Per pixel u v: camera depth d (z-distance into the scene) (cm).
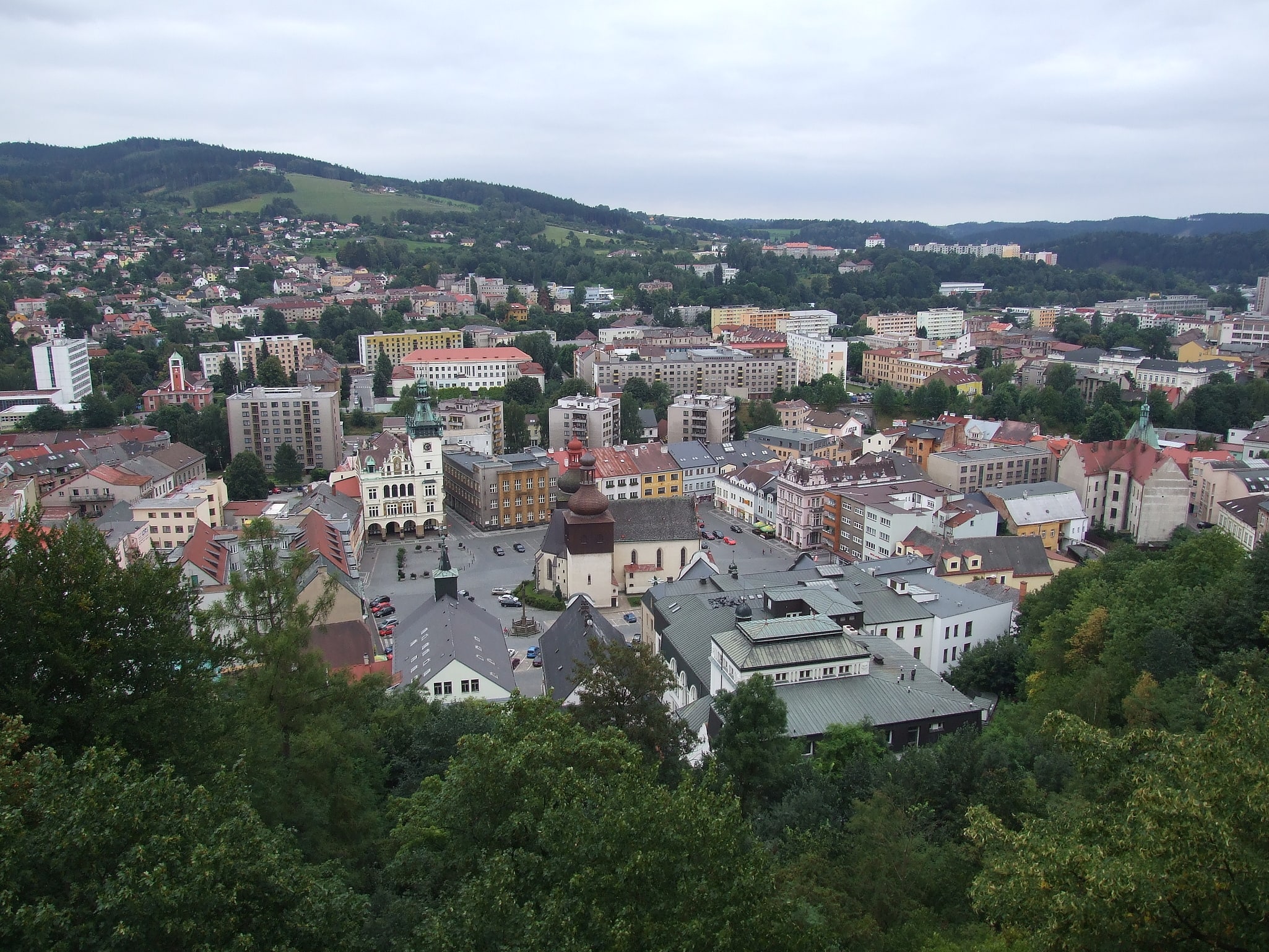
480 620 13775
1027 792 6888
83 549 5897
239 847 4303
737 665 9919
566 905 4300
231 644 6681
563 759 5597
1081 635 10788
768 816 7169
